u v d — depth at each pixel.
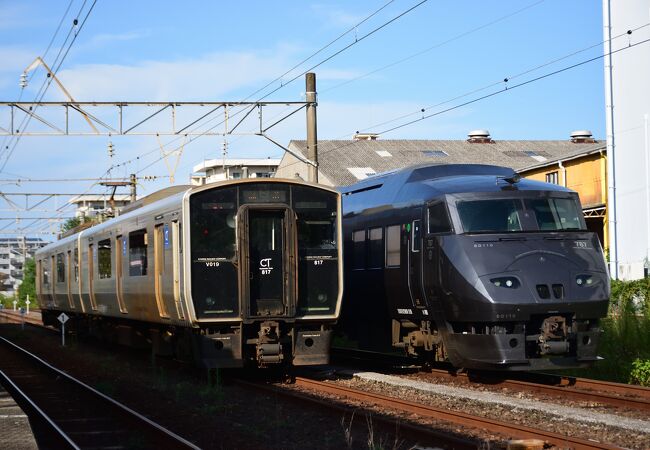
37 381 17.94
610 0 29.25
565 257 13.64
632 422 10.05
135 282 18.84
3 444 9.36
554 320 13.33
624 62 28.78
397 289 16.05
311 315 15.12
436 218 14.55
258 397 13.37
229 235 14.81
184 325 15.22
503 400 12.07
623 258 28.75
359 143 52.47
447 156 51.41
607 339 16.16
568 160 34.47
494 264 13.43
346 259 18.89
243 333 14.87
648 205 27.81
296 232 14.92
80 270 26.34
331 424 10.62
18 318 55.03
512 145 53.94
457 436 9.41
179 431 10.73
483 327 13.68
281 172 53.06
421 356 16.55
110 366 19.89
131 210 20.84
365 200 18.19
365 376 15.49
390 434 9.73
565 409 11.17
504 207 14.10
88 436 10.73
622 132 28.80
